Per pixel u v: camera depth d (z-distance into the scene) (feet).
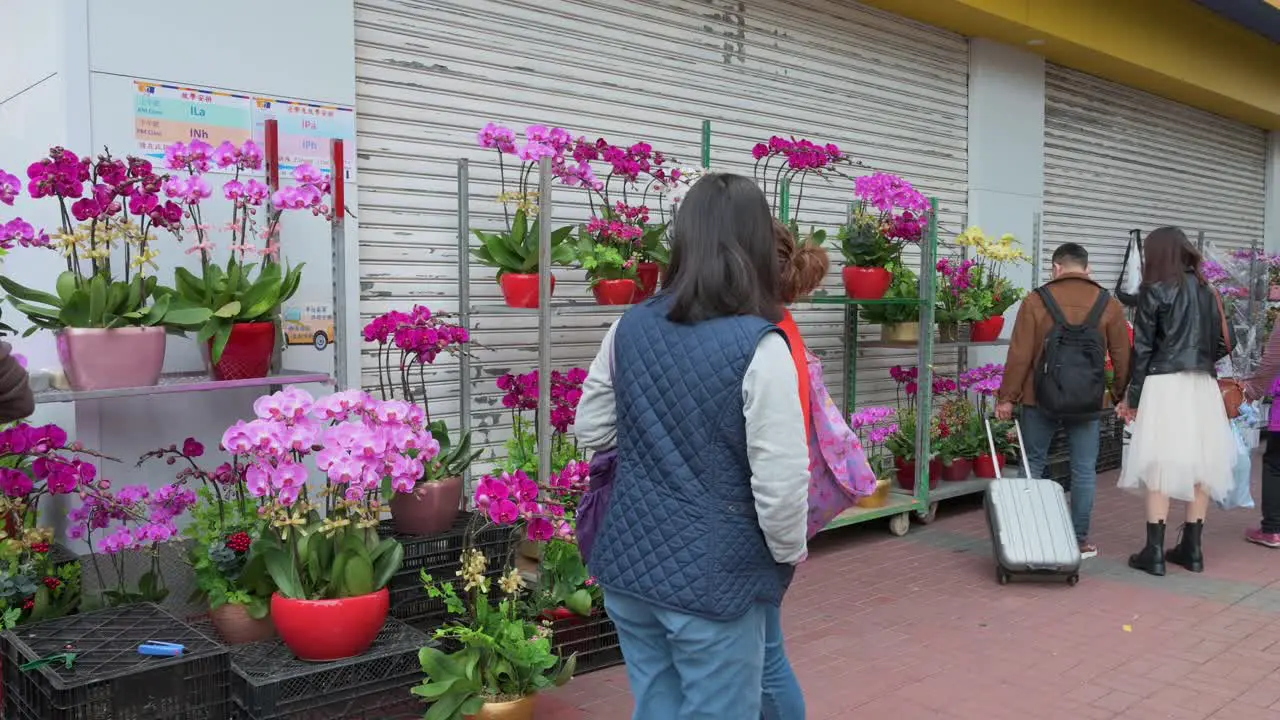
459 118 16.17
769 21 21.17
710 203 7.30
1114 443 28.81
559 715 11.34
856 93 23.25
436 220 15.97
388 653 10.18
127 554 12.14
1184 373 17.17
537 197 15.56
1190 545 17.74
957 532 20.63
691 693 7.10
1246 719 11.43
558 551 12.46
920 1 22.82
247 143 11.87
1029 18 25.12
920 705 11.76
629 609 7.30
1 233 10.36
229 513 11.82
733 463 6.97
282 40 13.46
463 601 12.35
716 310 7.15
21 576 10.41
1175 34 31.04
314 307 13.97
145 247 11.26
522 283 14.79
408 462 10.39
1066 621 14.85
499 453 16.85
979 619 14.96
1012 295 23.31
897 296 20.67
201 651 9.30
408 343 13.08
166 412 12.59
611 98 18.35
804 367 7.43
